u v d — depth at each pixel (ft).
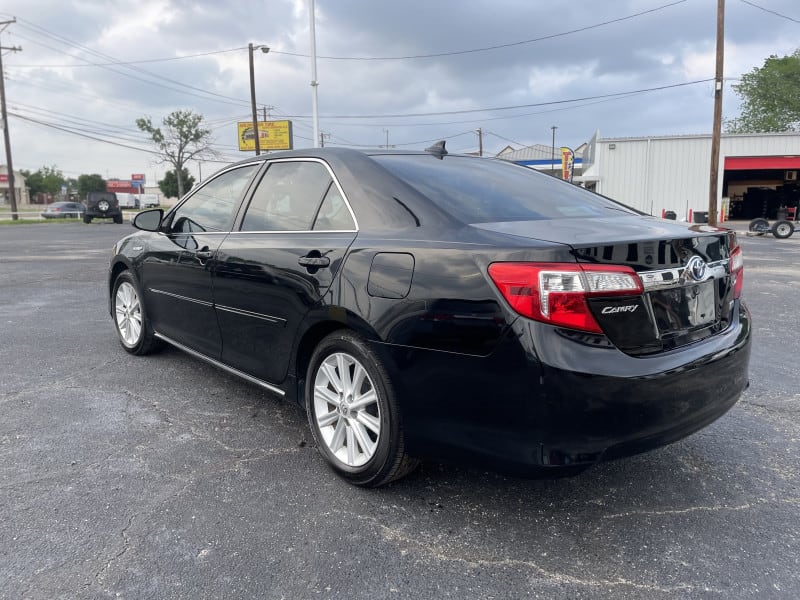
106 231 88.48
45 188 382.42
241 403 13.02
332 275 9.20
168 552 7.63
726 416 12.38
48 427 11.60
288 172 11.41
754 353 17.17
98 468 9.92
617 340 7.25
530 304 7.04
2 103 127.85
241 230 11.84
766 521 8.46
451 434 7.83
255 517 8.48
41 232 85.35
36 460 10.18
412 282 8.11
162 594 6.84
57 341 18.26
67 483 9.39
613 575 7.24
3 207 268.41
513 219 8.91
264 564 7.41
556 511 8.71
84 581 7.05
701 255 8.36
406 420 8.32
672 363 7.53
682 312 8.05
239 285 11.22
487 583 7.09
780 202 128.67
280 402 13.12
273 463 10.19
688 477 9.77
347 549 7.75
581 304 7.01
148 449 10.68
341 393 9.45
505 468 7.48
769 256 45.57
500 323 7.21
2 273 35.47
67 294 27.45
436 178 10.03
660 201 108.58
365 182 9.77
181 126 226.99
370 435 9.22
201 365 15.78
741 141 105.50
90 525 8.21
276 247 10.44
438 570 7.33
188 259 12.91
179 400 13.16
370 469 8.94
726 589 6.97
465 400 7.60
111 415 12.26
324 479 9.64
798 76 171.63
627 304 7.30
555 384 6.92
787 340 18.66
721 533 8.16
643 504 8.91
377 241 8.86
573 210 10.11
